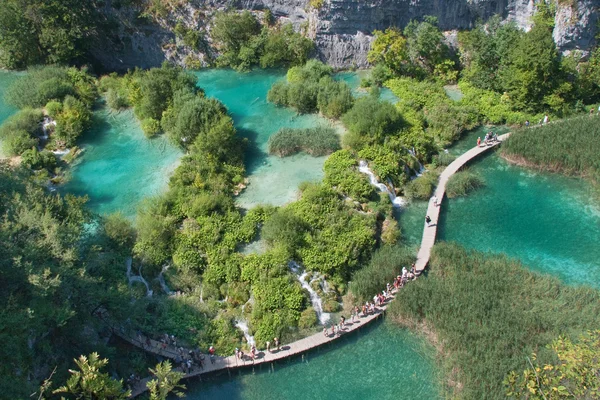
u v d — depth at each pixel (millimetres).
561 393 34281
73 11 74625
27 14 72938
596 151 57062
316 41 77938
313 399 39344
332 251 47625
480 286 44344
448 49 74375
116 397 35000
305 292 45781
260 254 47906
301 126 66875
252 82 77250
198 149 58938
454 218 53906
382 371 40812
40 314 34781
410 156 59219
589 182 56781
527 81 64500
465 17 73625
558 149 58125
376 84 73438
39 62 77625
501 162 60531
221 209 51719
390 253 48500
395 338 42906
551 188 56844
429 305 43094
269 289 44812
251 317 43844
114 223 47500
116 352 41031
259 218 50938
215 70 81375
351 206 52312
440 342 41469
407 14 74938
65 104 66625
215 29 79688
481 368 38156
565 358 34719
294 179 57531
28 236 38250
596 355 34625
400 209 55094
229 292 45594
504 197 56125
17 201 40594
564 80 65625
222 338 42594
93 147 64750
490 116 67062
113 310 41031
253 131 66312
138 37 81438
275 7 80312
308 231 49250
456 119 65750
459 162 59875
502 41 68875
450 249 48312
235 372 41125
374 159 57250
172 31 81250
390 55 73188
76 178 59812
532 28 66125
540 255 49281
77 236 40781
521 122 65750
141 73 73500
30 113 65062
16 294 35500
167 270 47031
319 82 71312
